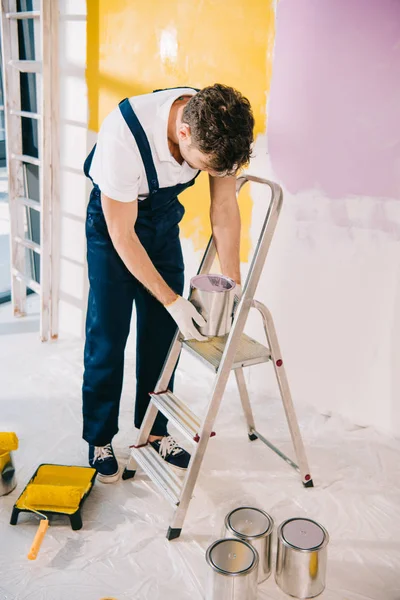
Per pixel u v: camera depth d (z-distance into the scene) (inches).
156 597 70.9
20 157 128.6
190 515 83.4
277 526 81.3
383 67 86.0
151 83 108.1
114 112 74.7
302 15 90.2
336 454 96.4
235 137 64.4
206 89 66.0
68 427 102.0
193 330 77.6
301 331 105.5
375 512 84.8
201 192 108.7
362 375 101.4
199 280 80.3
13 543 77.8
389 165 89.6
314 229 99.1
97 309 84.6
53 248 127.0
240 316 74.5
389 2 83.1
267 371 110.6
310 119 94.2
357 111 89.8
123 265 82.6
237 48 97.8
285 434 101.0
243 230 106.4
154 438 93.4
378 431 101.9
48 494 80.0
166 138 72.8
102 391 87.4
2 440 85.2
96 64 112.4
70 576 73.3
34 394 110.7
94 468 88.8
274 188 73.0
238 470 92.4
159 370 90.4
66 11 113.3
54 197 124.3
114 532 80.2
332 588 72.7
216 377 75.7
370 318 98.1
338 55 89.0
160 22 104.0
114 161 72.3
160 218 82.3
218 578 66.1
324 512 84.6
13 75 124.7
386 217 92.2
